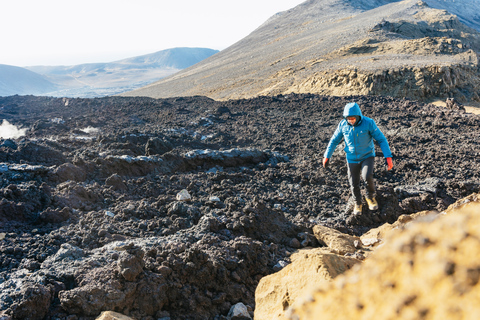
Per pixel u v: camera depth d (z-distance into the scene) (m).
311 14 167.62
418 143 11.48
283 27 162.38
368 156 5.68
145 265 3.73
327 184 7.93
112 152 8.75
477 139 11.62
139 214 5.53
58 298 3.27
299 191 7.56
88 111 19.41
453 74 38.22
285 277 3.15
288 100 20.08
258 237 5.27
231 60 124.94
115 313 3.09
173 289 3.58
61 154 7.84
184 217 5.52
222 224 5.27
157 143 9.52
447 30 82.25
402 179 8.39
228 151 9.16
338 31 96.81
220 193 6.78
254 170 8.54
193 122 15.35
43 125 13.90
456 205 4.08
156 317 3.39
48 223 4.80
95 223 4.97
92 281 3.40
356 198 6.00
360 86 39.28
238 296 3.84
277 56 94.19
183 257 3.92
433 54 48.03
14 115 19.25
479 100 37.69
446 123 13.78
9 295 3.17
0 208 4.70
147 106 19.88
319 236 5.41
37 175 6.12
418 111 16.36
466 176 8.29
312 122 15.27
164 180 7.20
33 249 4.05
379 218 6.16
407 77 38.16
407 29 80.00
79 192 5.77
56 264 3.74
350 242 5.17
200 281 3.79
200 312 3.56
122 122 15.59
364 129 5.47
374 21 93.25
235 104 20.19
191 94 80.88
